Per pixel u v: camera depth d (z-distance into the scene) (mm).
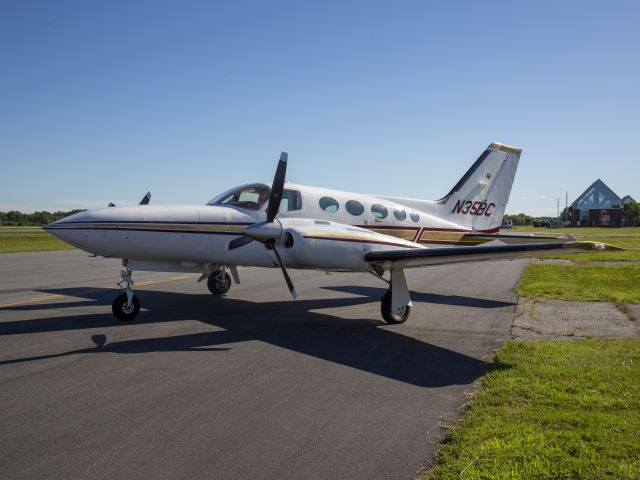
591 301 11133
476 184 13484
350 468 3432
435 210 12773
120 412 4410
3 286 12898
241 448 3725
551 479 3268
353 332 7945
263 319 8906
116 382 5242
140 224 8352
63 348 6617
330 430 4066
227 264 9367
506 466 3426
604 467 3395
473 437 3889
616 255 27156
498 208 13977
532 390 4973
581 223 108062
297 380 5398
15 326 7980
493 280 15523
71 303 10242
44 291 12000
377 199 11539
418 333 7914
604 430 3992
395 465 3479
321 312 9758
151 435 3934
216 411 4461
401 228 11625
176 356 6316
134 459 3535
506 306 10516
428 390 5105
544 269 19219
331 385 5238
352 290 12977
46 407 4508
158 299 10992
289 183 10148
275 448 3729
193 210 8906
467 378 5535
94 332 7605
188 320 8664
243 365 5957
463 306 10539
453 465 3455
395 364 6090
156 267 8969
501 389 5023
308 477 3305
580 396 4809
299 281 14672
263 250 8914
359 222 10844
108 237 8180
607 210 105625
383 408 4578
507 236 12477
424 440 3889
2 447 3707
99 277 15102
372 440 3881
